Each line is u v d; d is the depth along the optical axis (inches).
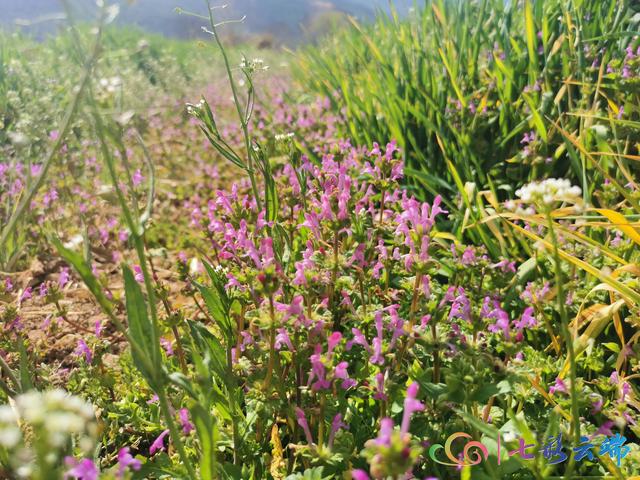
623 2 16.9
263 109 29.0
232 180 23.9
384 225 9.9
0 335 10.3
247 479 7.7
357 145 19.4
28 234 17.4
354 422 8.1
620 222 9.6
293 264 10.9
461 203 14.7
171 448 8.4
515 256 12.8
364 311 8.5
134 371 10.3
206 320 12.7
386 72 19.5
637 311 9.3
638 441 8.9
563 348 10.2
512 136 16.4
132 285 6.1
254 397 7.6
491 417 8.1
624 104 14.6
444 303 7.4
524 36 19.4
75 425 4.1
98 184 18.6
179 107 32.5
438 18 21.6
